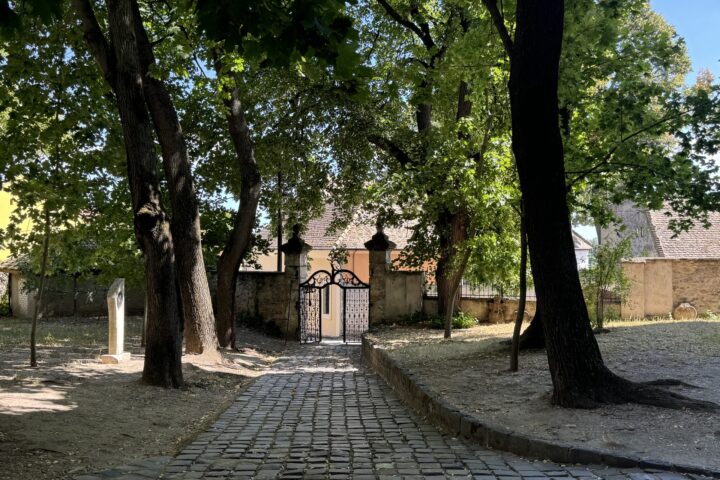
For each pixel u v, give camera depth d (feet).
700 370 30.09
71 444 21.99
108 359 42.16
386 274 75.36
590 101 37.47
